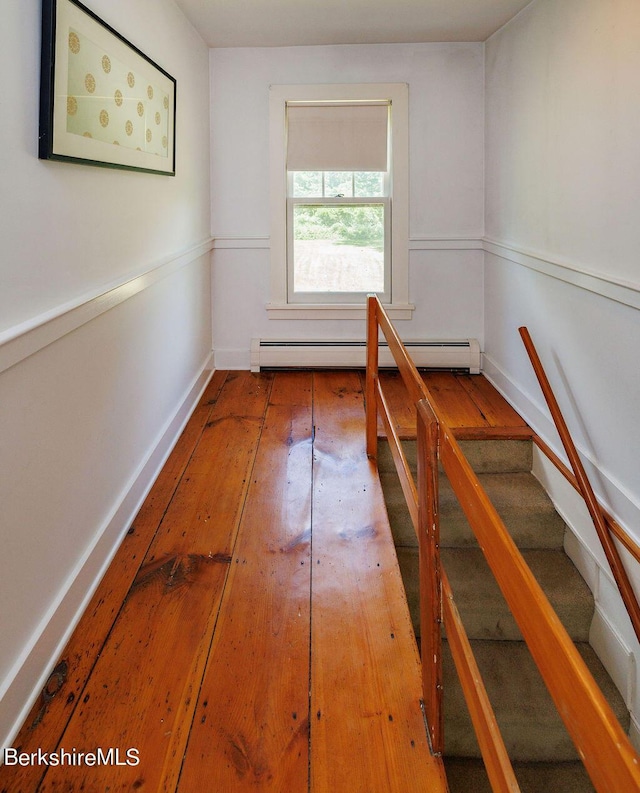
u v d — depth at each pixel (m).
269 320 4.72
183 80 3.57
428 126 4.41
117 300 2.36
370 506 2.73
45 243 1.78
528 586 0.92
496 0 3.42
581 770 2.29
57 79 1.77
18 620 1.61
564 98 2.94
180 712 1.64
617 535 2.38
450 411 3.76
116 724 1.60
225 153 4.47
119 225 2.44
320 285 4.70
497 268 4.20
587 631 2.73
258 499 2.78
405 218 4.50
